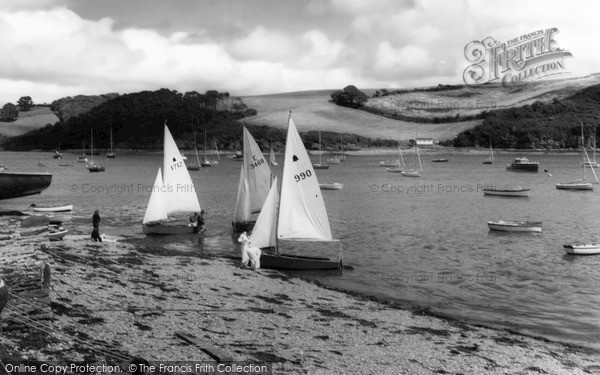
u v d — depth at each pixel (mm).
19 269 24953
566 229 62250
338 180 145125
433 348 23406
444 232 59250
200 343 20906
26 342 18031
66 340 18844
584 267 42156
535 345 24844
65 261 31172
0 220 43500
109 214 70062
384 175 165250
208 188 116500
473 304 32219
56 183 126562
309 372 19625
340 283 36469
